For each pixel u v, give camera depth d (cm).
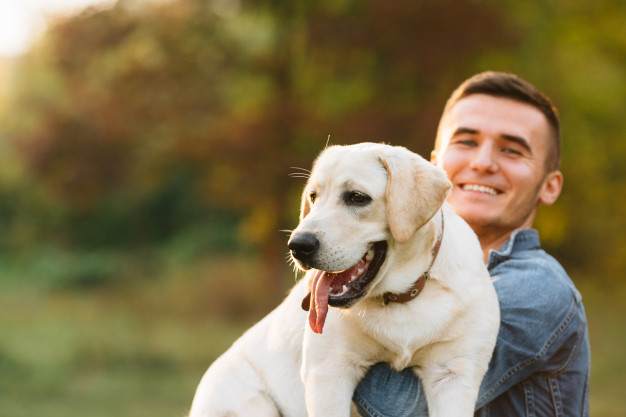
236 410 340
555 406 314
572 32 2155
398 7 1662
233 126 1747
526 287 310
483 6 1734
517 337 303
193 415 352
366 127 1670
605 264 2381
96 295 2333
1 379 1202
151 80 1822
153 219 3034
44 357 1330
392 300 301
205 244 2712
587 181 2114
